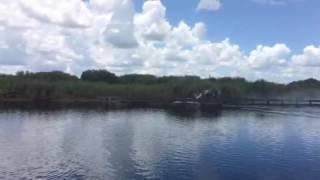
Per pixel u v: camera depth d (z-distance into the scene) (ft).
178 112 484.74
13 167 202.90
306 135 307.78
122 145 260.62
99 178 185.26
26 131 316.40
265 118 420.77
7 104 571.28
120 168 202.39
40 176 187.93
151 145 261.44
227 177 190.19
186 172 196.85
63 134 303.48
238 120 403.13
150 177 187.83
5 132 309.83
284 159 225.97
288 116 442.91
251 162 217.97
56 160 217.56
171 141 277.03
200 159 223.71
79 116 427.74
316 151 246.88
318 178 190.19
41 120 387.96
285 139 289.53
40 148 249.14
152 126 354.13
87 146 256.32
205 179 186.19
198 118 419.13
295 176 193.16
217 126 356.18
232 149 251.60
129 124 366.63
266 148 255.09
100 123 371.56
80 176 188.24
